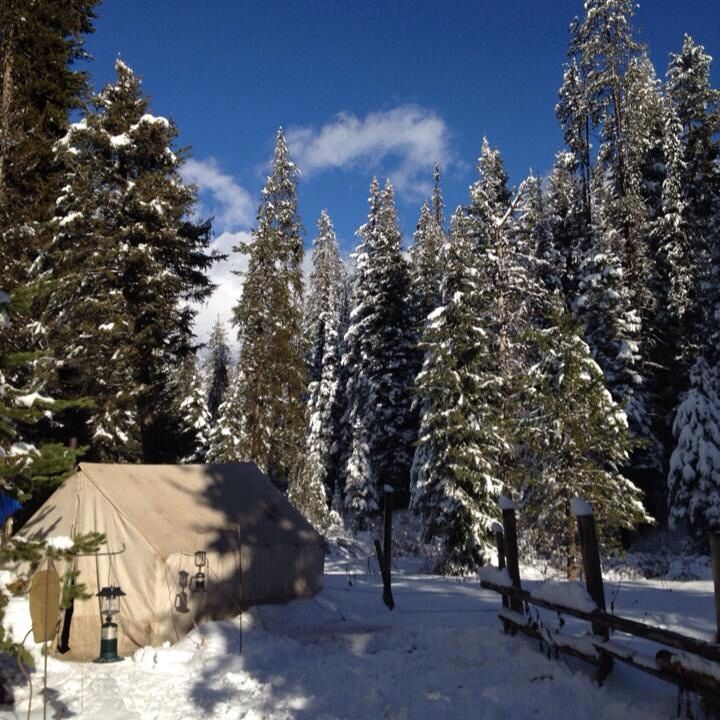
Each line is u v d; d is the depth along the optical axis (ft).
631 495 70.85
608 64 112.47
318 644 35.09
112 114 69.15
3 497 34.27
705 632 32.24
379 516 113.91
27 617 35.78
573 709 21.11
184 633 37.42
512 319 89.76
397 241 120.67
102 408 63.98
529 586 52.39
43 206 62.18
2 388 26.22
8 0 56.80
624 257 100.78
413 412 115.03
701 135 107.45
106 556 37.47
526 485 73.92
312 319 156.66
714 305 88.58
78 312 62.18
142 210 67.56
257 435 90.17
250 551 41.88
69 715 22.76
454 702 23.00
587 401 70.08
